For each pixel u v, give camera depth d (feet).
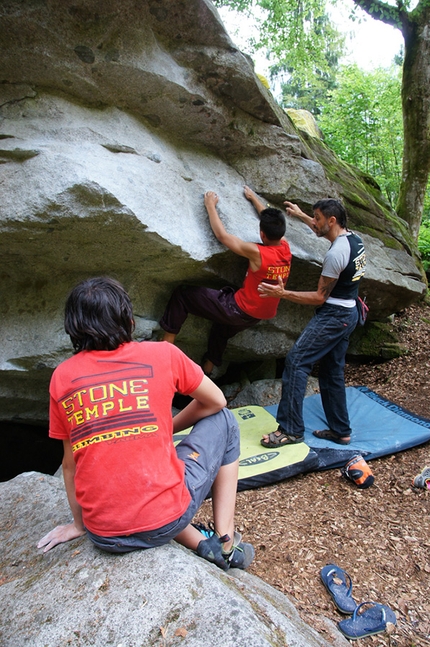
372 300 16.72
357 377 17.51
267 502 9.82
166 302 12.67
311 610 6.91
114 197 8.88
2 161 8.92
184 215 10.57
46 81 9.21
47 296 11.25
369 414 13.48
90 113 9.73
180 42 9.93
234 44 10.24
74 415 5.18
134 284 11.58
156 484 5.22
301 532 8.80
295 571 7.78
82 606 4.88
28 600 5.16
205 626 4.46
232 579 5.64
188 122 11.14
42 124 9.19
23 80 9.12
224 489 6.55
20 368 11.23
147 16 9.18
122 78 9.62
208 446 6.23
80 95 9.62
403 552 8.20
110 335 5.36
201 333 13.44
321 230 11.10
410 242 20.25
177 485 5.42
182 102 10.58
